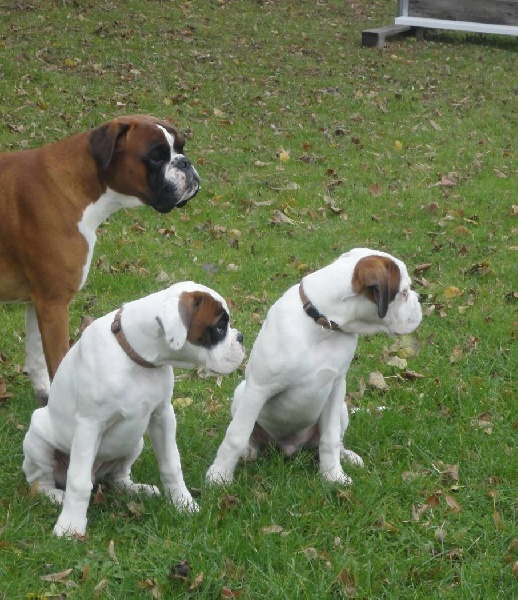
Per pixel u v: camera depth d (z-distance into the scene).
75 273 4.16
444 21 10.39
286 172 6.39
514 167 6.77
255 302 4.92
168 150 4.16
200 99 7.70
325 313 3.81
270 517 3.79
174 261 5.21
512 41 10.70
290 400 3.88
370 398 4.36
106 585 3.58
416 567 3.67
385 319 3.83
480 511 3.86
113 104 7.28
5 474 3.95
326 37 10.18
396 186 6.26
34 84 7.48
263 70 8.70
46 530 3.75
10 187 4.13
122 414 3.70
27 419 4.21
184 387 4.39
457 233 5.54
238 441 3.88
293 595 3.55
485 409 4.28
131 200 4.18
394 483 3.93
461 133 7.49
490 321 4.80
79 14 9.50
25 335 4.51
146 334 3.65
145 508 3.81
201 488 3.88
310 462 4.05
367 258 3.82
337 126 7.43
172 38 9.27
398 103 8.13
